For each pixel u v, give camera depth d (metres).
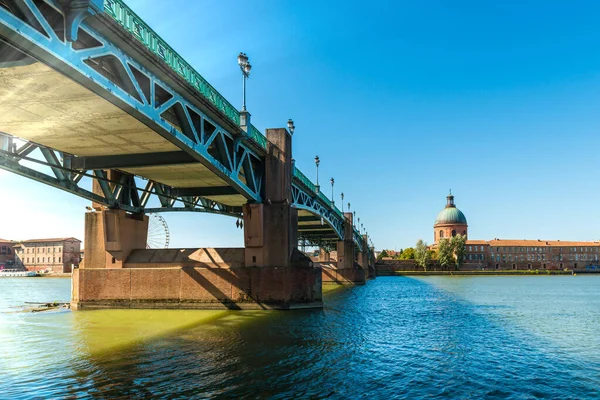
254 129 30.50
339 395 13.30
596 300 48.44
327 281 83.94
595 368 17.17
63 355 17.72
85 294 32.72
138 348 19.08
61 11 13.42
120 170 31.50
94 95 17.09
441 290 65.81
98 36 15.40
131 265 32.94
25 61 13.94
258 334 22.53
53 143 24.06
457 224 180.62
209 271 32.28
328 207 60.88
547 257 179.00
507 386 14.70
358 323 27.62
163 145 24.53
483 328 26.84
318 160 56.28
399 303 43.59
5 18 11.47
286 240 33.03
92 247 33.28
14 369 15.60
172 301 32.19
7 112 19.00
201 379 14.51
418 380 15.07
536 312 36.06
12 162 22.97
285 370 15.79
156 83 19.02
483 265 172.38
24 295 56.41
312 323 26.52
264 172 34.00
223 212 44.16
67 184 27.38
